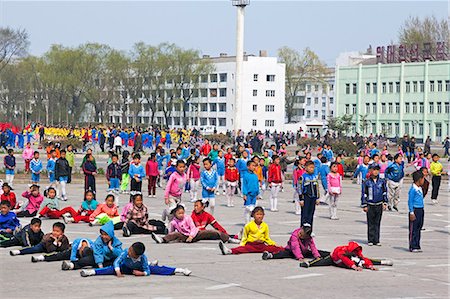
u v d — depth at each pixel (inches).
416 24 5438.0
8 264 639.8
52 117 5339.6
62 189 1214.9
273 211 1138.0
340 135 3604.8
